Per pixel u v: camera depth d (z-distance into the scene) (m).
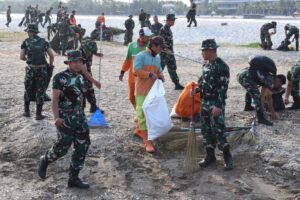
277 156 7.29
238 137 7.84
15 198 6.29
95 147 7.76
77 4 170.00
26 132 8.41
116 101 10.95
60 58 19.28
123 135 8.32
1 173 7.10
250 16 121.88
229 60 19.88
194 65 18.42
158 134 7.61
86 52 8.97
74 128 6.23
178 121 8.84
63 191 6.48
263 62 8.41
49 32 27.72
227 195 6.37
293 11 155.50
